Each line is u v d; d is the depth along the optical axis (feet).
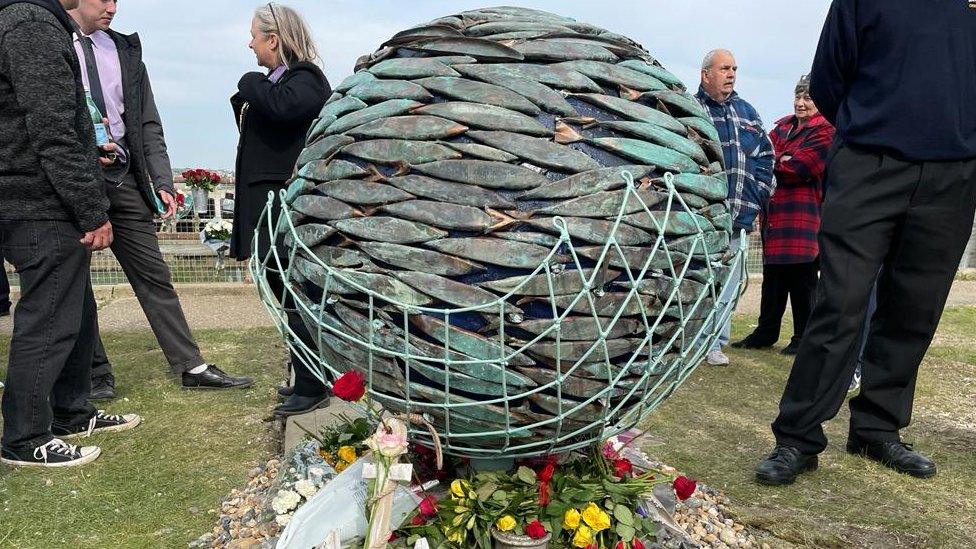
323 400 11.98
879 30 9.21
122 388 14.15
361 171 5.60
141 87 13.28
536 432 5.97
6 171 9.29
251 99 11.19
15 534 8.16
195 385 14.10
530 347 5.40
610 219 5.33
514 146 5.31
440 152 5.36
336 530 5.91
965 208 9.38
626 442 7.61
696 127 6.11
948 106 8.97
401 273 5.38
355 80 6.23
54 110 8.98
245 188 11.77
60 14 9.32
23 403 9.90
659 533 6.95
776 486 9.76
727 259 6.36
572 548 6.09
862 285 9.43
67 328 10.00
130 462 10.37
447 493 6.43
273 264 11.30
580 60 5.74
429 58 5.83
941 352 19.34
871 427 10.68
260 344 18.71
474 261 5.29
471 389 5.58
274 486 8.50
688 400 14.16
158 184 13.79
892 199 9.36
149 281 13.53
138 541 8.02
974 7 8.91
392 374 5.79
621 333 5.59
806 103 16.76
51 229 9.58
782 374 16.37
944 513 8.98
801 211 17.28
